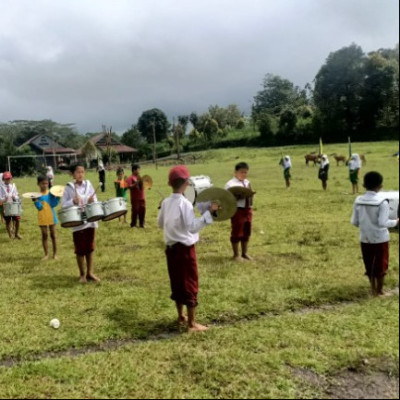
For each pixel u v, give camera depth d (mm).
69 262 8000
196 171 34688
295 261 7492
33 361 4234
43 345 4559
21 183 35375
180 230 4680
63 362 4078
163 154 70438
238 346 4273
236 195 7363
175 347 4293
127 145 73938
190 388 3600
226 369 3848
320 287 6039
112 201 6785
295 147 45500
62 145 69500
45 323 5113
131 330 4855
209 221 4711
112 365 4008
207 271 6977
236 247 7637
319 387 3572
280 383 3607
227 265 7309
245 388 3566
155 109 80062
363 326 4605
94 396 3539
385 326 4562
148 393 3562
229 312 5273
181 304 4941
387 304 5215
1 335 4781
